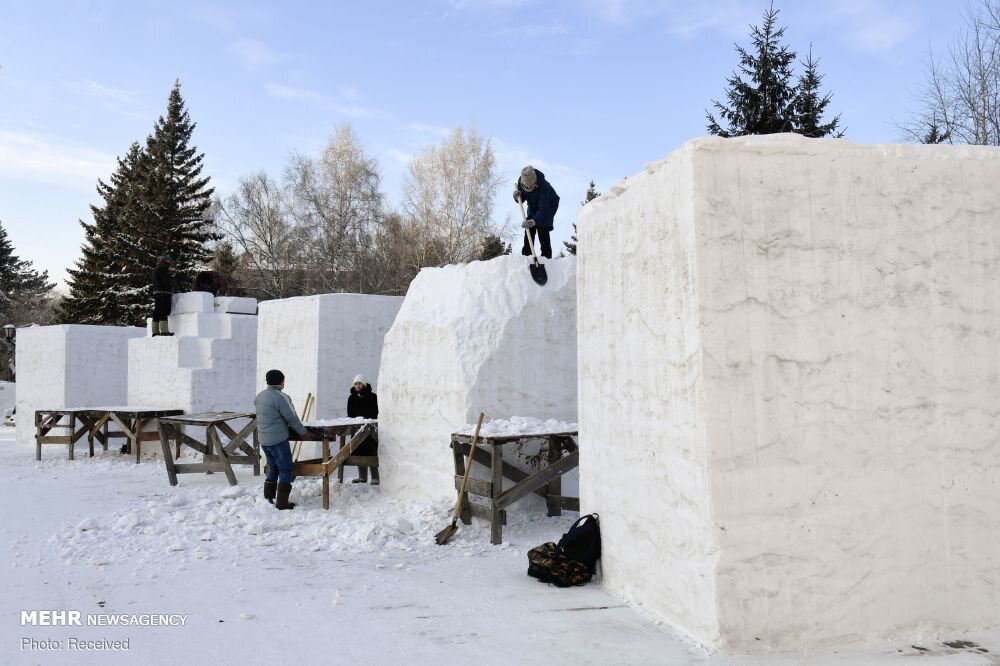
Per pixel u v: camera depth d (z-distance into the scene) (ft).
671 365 15.60
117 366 65.10
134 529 26.27
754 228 14.57
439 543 24.36
